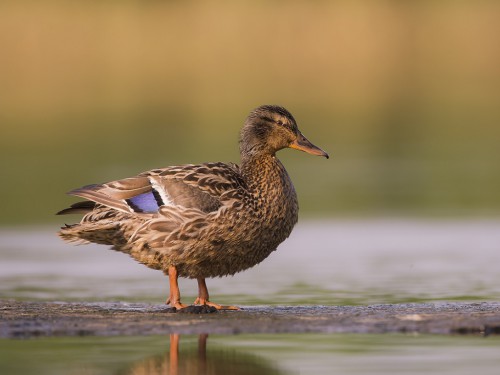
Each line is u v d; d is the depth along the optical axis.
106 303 11.13
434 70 41.28
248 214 10.36
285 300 11.48
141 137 28.52
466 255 15.30
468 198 20.78
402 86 39.12
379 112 33.84
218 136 28.55
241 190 10.41
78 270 14.37
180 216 10.20
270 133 10.92
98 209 10.57
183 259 10.33
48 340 8.77
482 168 24.39
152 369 7.82
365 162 25.53
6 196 20.94
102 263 15.05
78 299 11.74
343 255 15.50
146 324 9.33
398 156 26.33
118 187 10.29
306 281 13.20
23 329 9.11
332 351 8.29
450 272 13.77
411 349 8.35
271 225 10.55
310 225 18.30
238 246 10.43
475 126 31.14
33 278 13.67
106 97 36.38
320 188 21.95
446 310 10.13
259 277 13.66
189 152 25.53
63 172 23.27
